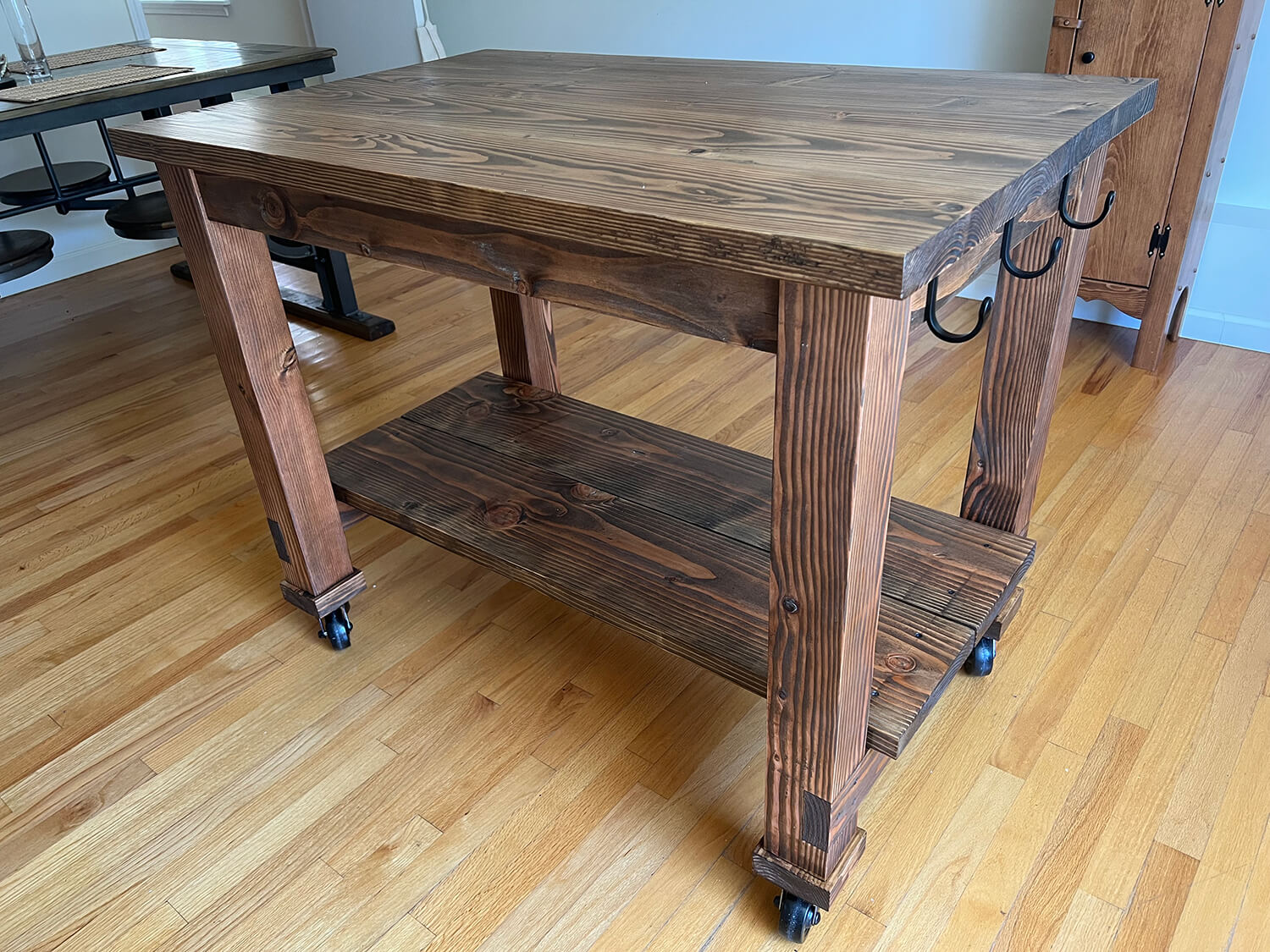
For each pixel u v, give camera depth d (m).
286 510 1.62
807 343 0.84
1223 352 2.60
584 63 1.71
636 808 1.42
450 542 1.55
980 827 1.35
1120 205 2.35
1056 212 1.24
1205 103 2.14
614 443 1.79
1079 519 1.96
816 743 1.08
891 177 0.93
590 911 1.28
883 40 2.88
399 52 4.07
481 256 1.09
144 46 3.20
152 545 2.09
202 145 1.26
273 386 1.53
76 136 3.65
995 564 1.40
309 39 4.37
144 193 3.97
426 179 1.02
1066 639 1.67
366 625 1.82
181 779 1.51
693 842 1.36
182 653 1.77
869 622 1.04
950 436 2.28
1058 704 1.54
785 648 1.05
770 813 1.18
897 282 0.73
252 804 1.46
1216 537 1.89
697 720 1.57
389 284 3.42
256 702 1.65
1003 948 1.20
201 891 1.34
